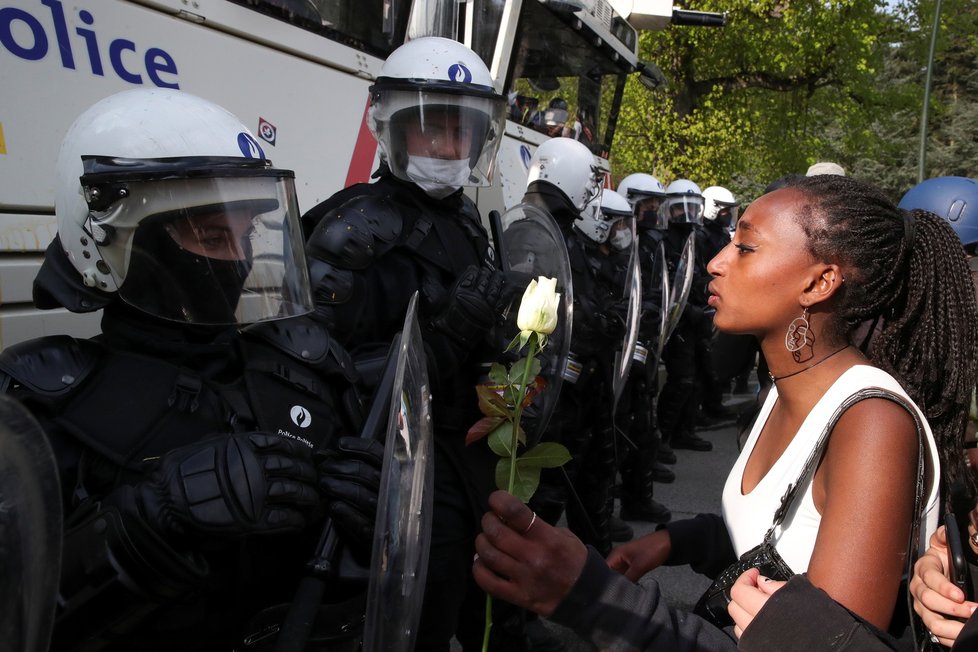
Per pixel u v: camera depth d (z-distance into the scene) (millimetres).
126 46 1965
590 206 3564
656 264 4375
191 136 1043
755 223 1059
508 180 4141
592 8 5023
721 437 6066
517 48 4332
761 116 14297
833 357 1047
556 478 2496
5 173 1688
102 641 877
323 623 1080
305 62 2643
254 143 1146
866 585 827
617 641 818
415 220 1841
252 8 2383
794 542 994
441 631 1755
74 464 936
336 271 1614
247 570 1021
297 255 1168
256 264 1093
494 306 1753
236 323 1077
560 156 3059
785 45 12617
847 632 779
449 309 1724
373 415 1189
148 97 1084
